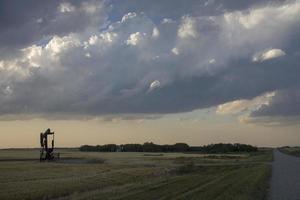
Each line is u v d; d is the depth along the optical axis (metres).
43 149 89.94
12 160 89.06
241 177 43.31
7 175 48.78
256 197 26.92
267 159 105.31
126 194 29.39
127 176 49.91
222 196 26.97
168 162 90.56
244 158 117.75
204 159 110.00
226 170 60.03
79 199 27.83
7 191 32.94
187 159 108.81
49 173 52.84
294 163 80.56
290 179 41.69
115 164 79.06
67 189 34.94
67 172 55.12
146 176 50.53
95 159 101.12
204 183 37.22
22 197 29.89
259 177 42.62
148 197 27.11
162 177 48.06
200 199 25.48
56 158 94.12
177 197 26.56
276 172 53.25
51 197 30.69
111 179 45.16
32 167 63.34
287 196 27.73
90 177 47.09
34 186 36.66
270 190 31.34
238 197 26.44
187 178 44.38
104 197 28.12
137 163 84.31
